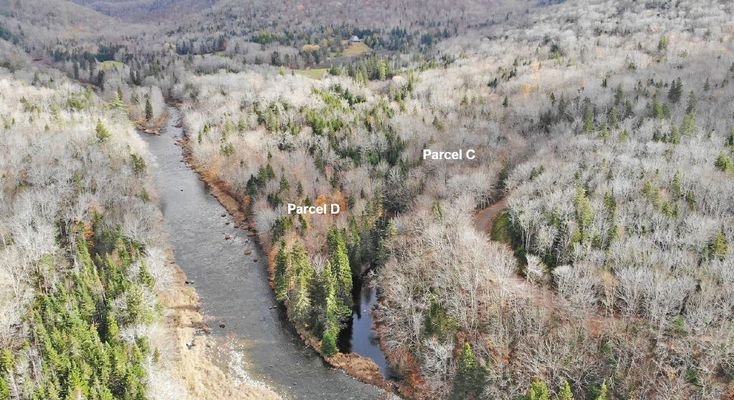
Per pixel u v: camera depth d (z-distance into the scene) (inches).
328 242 4128.9
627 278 3127.5
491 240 4089.6
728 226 3508.9
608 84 6939.0
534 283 3508.9
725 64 7165.4
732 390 2711.6
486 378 2856.8
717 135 4906.5
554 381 2829.7
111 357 2864.2
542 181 4264.3
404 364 3353.8
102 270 3540.8
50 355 2726.4
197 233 4987.7
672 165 4242.1
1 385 2511.1
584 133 5295.3
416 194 4899.1
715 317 2891.2
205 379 3277.6
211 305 3983.8
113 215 4387.3
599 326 3127.5
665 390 2691.9
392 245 4087.1
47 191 4382.4
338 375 3363.7
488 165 5177.2
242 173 5521.7
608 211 3740.2
